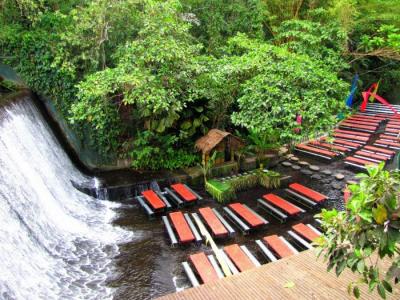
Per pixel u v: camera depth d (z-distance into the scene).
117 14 12.01
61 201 10.16
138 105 11.88
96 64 12.23
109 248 8.48
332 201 11.20
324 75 11.43
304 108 10.27
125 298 6.76
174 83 11.41
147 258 8.11
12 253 6.69
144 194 11.30
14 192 7.88
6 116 9.32
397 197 2.69
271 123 10.27
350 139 17.09
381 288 2.86
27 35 12.02
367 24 18.62
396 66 21.53
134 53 11.41
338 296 5.03
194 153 13.41
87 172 12.85
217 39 15.70
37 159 10.12
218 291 5.38
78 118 11.11
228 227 9.33
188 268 7.46
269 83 10.72
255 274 5.75
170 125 11.95
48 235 8.34
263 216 10.21
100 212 10.50
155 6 11.80
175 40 11.86
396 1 18.06
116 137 13.06
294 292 5.22
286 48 14.25
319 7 18.05
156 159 12.89
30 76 12.38
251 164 13.55
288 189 11.77
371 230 2.75
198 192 11.96
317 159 15.03
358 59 19.84
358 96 21.86
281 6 18.16
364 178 3.01
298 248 8.50
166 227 9.31
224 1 16.48
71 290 6.83
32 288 6.50
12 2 12.10
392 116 19.53
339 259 3.05
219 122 13.47
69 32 11.86
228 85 12.02
